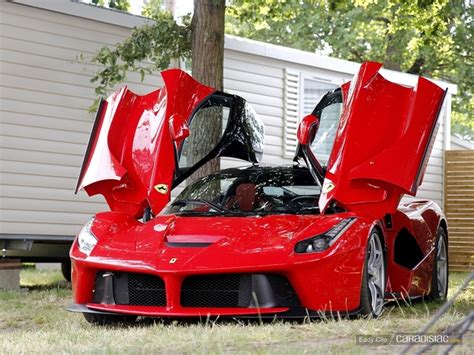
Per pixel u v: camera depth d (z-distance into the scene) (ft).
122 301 19.79
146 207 22.25
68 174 35.29
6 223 33.27
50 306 25.73
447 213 55.52
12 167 33.55
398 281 23.03
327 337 15.97
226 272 18.70
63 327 19.86
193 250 19.34
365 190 20.70
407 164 20.47
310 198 22.21
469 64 81.97
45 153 34.55
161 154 22.06
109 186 22.20
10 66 33.60
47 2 34.42
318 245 19.10
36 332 18.65
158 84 39.58
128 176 22.00
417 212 25.30
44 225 34.47
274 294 18.90
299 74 46.01
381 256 20.76
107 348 14.53
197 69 33.91
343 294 19.06
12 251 35.58
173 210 22.90
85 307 20.08
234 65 42.83
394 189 20.72
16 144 33.68
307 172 23.47
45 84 34.65
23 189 33.86
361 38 87.35
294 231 19.71
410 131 20.83
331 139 44.34
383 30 82.94
